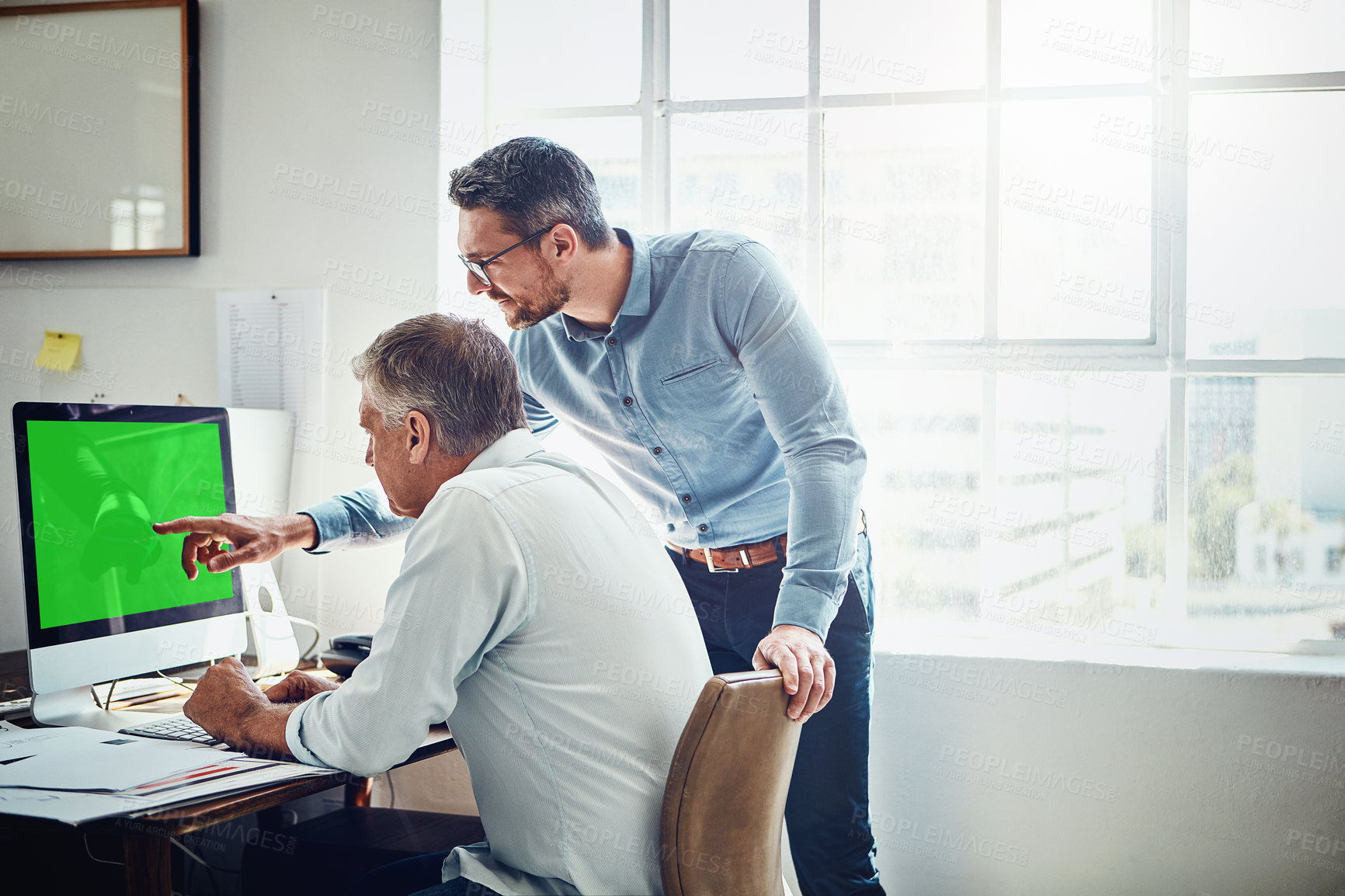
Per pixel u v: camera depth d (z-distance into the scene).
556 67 2.17
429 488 1.21
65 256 2.11
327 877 1.58
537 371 1.71
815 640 1.25
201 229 2.10
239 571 1.66
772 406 1.43
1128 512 1.99
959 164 2.04
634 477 1.73
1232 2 1.93
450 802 2.02
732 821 1.04
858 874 1.55
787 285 1.47
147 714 1.42
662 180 2.13
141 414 1.49
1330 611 1.92
